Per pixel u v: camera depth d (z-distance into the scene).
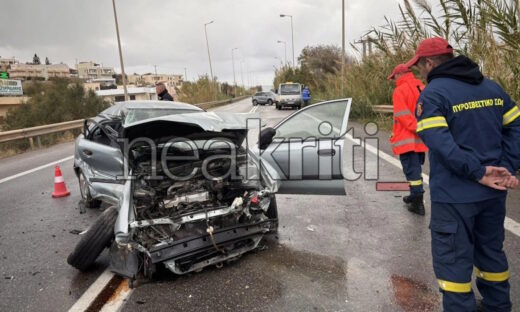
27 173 8.57
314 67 37.59
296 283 3.23
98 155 4.79
